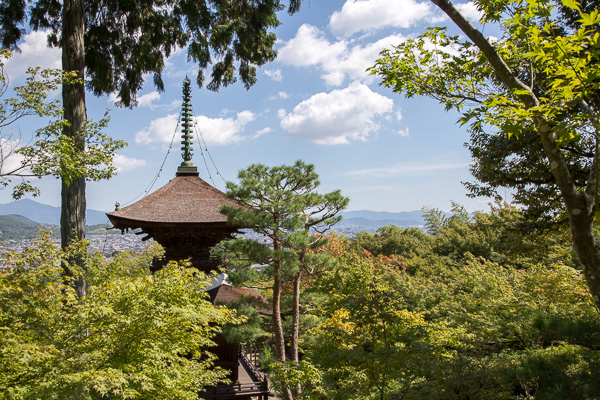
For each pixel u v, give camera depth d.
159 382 6.57
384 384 8.73
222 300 14.52
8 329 5.13
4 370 5.18
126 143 9.36
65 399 4.95
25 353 4.88
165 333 6.98
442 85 7.35
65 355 5.84
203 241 13.83
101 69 13.75
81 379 5.21
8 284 5.47
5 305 5.55
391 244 43.78
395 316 8.92
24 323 5.80
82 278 7.53
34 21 12.93
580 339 7.74
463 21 6.11
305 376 8.61
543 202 12.34
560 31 10.17
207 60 14.27
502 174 12.70
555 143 5.82
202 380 8.27
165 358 7.55
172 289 7.13
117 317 6.27
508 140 11.52
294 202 14.09
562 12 10.34
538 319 8.95
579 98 5.41
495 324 14.48
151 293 6.95
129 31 13.55
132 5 12.89
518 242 13.30
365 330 9.22
